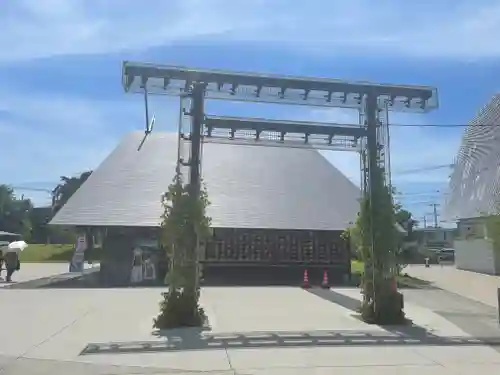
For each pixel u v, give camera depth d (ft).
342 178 103.86
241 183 97.25
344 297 62.39
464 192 126.21
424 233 237.86
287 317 44.21
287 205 93.86
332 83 42.75
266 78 41.98
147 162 98.12
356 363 26.68
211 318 43.34
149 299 58.23
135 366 26.27
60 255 163.32
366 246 42.70
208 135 43.91
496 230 48.49
